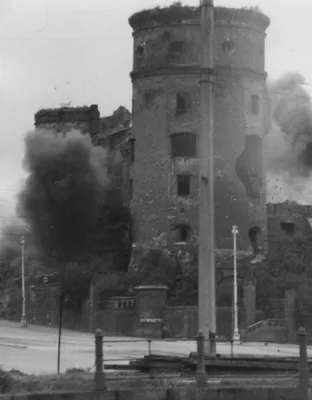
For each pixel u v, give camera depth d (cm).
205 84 4453
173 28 10762
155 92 10800
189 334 9288
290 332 9056
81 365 6003
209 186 4469
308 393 3550
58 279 10281
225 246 10450
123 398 3553
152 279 10062
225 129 10688
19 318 10706
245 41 10788
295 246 10331
